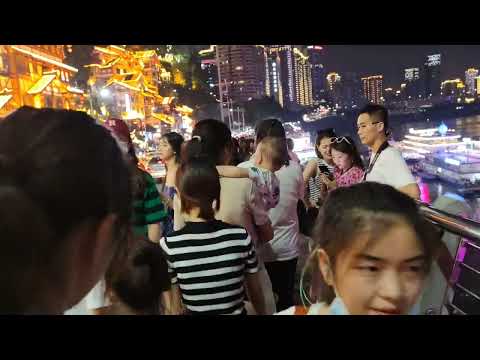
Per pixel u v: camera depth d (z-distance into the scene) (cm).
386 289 77
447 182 3241
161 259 136
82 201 50
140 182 274
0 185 46
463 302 181
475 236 160
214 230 207
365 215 79
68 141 51
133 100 4550
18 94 2200
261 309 231
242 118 8400
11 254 46
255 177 271
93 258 54
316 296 89
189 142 271
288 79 16762
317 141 479
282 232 307
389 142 313
